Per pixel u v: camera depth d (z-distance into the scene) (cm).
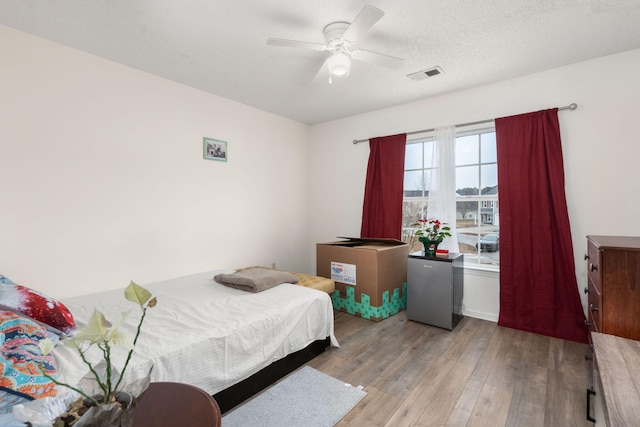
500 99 293
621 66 239
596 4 179
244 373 175
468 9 184
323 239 439
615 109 242
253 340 183
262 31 208
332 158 427
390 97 335
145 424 84
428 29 205
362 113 393
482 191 316
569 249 255
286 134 414
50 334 146
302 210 442
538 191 270
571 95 259
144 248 274
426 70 266
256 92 321
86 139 238
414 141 355
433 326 291
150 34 211
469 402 178
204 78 286
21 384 101
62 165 226
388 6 180
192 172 309
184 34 211
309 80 289
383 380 201
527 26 202
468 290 316
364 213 379
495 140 298
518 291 280
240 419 164
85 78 236
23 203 209
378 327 290
